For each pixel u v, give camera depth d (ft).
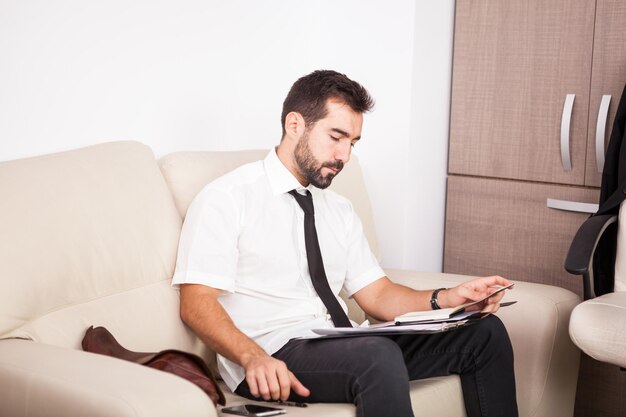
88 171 5.54
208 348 5.86
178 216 6.07
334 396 5.17
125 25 6.92
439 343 5.87
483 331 5.79
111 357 4.42
